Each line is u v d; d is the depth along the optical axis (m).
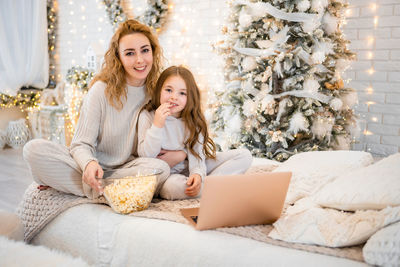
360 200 1.17
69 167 1.51
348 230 1.05
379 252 0.92
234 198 1.14
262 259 1.00
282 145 2.52
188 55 3.69
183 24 3.69
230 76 2.68
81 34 4.61
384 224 1.00
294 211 1.33
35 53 4.56
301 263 0.97
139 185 1.37
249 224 1.23
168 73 1.65
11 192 2.70
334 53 2.47
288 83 2.37
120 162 1.66
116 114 1.67
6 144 4.48
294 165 1.76
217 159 1.79
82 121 1.64
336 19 2.43
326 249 1.03
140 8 3.96
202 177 1.62
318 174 1.58
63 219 1.44
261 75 2.45
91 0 4.42
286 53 2.32
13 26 4.40
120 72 1.68
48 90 4.79
